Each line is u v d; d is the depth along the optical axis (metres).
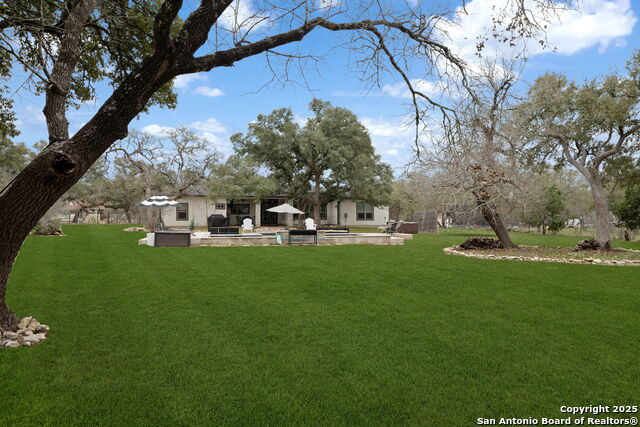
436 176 13.69
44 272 8.42
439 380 3.41
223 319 5.14
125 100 4.27
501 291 7.04
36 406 2.90
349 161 28.98
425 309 5.73
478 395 3.15
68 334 4.50
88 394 3.10
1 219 4.07
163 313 5.39
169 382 3.33
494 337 4.52
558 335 4.60
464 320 5.19
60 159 3.96
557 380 3.42
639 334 4.65
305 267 9.71
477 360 3.85
